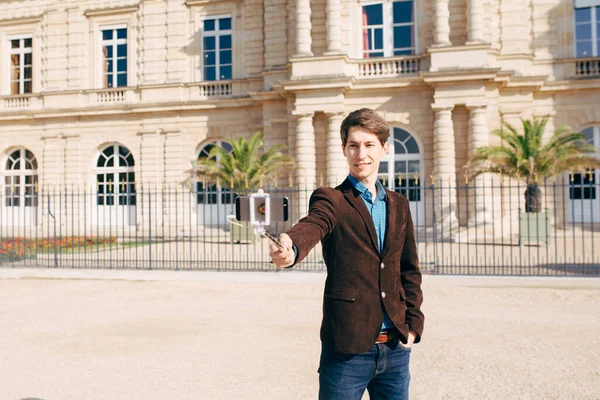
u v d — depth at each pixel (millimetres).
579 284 11461
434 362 6582
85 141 29250
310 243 2695
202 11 28188
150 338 7762
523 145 20047
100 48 29609
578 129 24312
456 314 9258
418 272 3283
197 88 27891
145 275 13352
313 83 23484
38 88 30250
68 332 8156
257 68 27156
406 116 23875
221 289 12039
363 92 24172
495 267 13969
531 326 8352
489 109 23391
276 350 7098
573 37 24469
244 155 23328
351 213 2973
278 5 26422
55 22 29969
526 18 24516
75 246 21406
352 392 2951
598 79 23703
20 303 10594
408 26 25266
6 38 30844
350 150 3053
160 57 28562
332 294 2967
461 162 23203
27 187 30453
